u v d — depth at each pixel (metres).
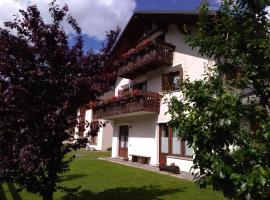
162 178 13.54
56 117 6.72
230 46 4.60
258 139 3.81
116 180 13.00
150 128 19.53
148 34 21.44
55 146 7.12
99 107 22.56
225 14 4.73
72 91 7.21
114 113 20.95
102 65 7.82
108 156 25.05
